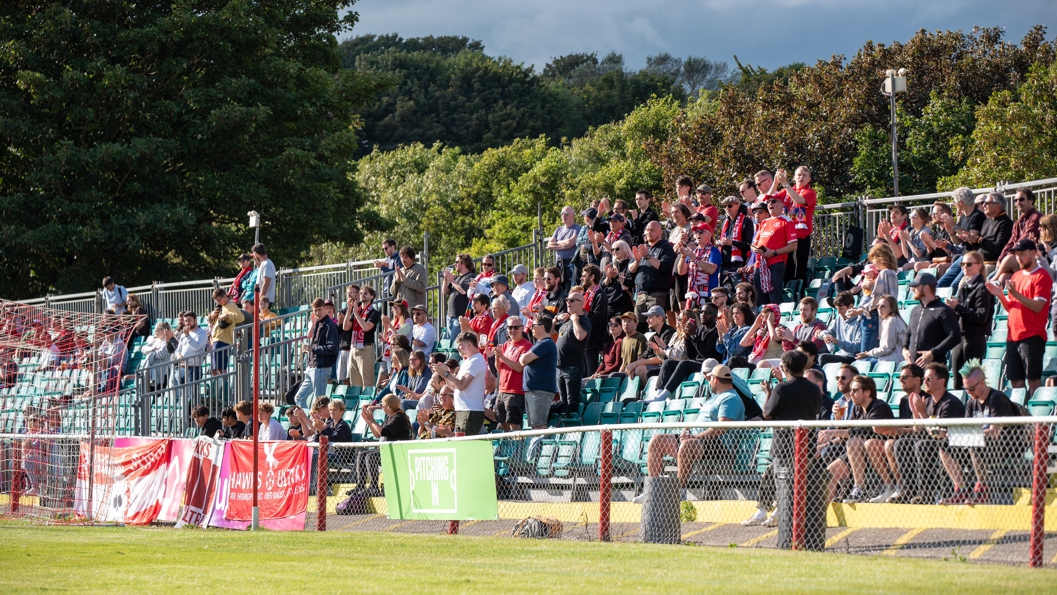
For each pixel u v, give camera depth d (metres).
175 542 33.03
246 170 111.81
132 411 59.31
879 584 19.80
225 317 61.50
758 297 49.47
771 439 26.44
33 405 56.19
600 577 22.12
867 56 130.12
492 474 31.45
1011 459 22.80
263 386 60.28
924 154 109.81
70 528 40.66
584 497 32.44
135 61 109.94
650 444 29.22
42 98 101.06
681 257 49.19
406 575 23.62
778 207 49.53
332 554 28.31
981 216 44.16
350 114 132.88
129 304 76.25
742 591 19.50
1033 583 19.48
